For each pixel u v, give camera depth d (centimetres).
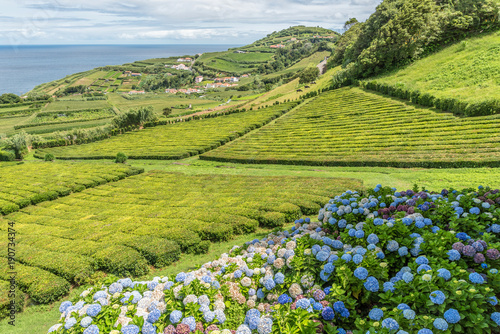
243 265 959
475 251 696
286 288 819
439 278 617
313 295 724
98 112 13562
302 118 5647
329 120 5047
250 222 1878
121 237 1816
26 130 9825
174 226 1922
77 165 4538
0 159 5959
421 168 2716
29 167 4625
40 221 2427
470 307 565
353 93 6325
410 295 610
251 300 827
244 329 661
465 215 911
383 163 2958
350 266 742
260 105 8831
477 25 5738
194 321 708
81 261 1548
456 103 3647
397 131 3650
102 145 6325
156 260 1570
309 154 3691
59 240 1892
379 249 784
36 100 16100
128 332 684
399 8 7288
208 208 2252
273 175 3338
